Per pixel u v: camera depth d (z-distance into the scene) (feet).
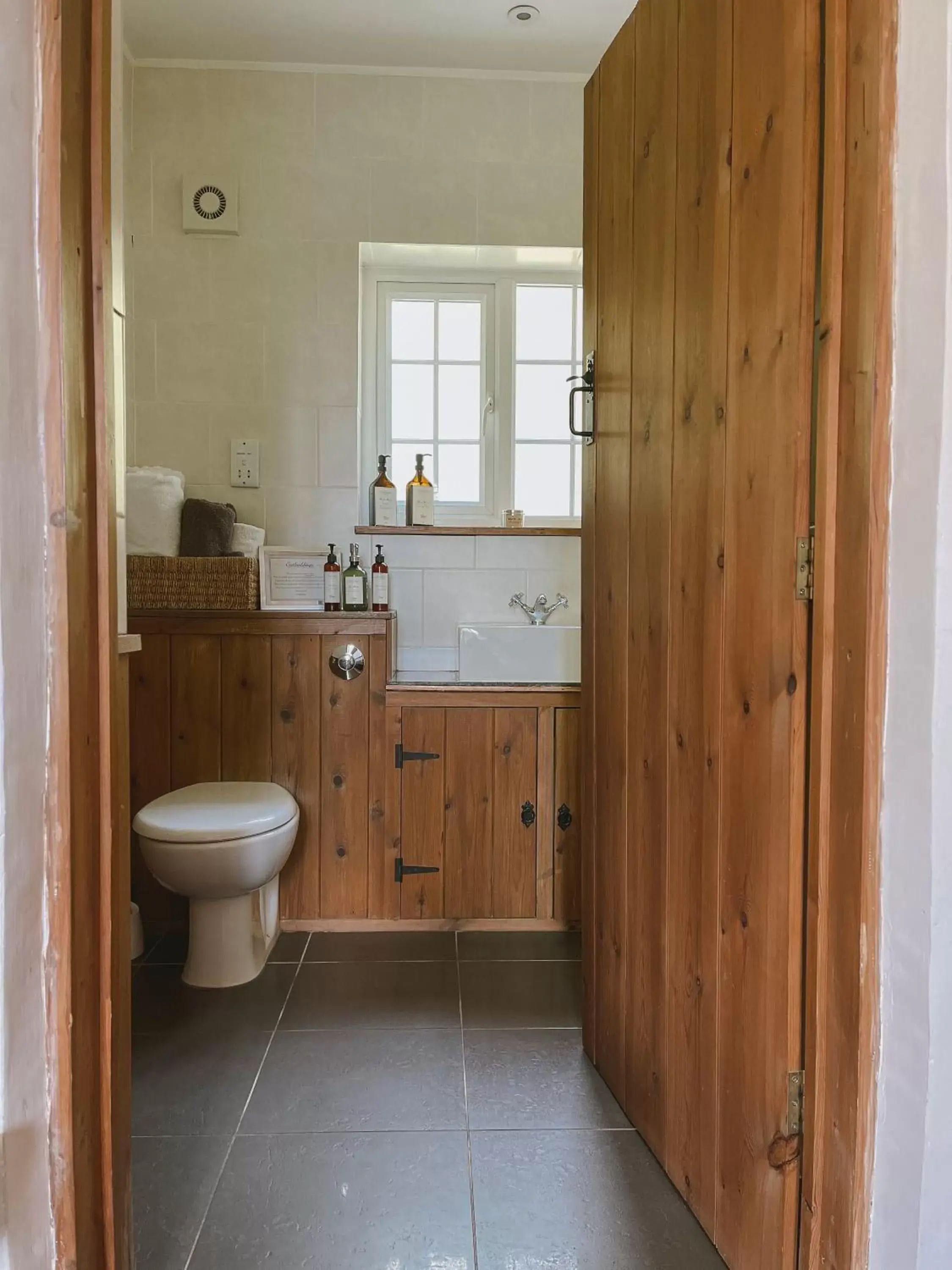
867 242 2.95
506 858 8.46
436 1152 5.07
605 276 5.76
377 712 8.35
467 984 7.32
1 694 2.39
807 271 3.41
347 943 8.18
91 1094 3.04
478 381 10.02
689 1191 4.60
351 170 9.07
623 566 5.46
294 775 8.35
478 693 8.34
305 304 9.10
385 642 8.30
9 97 2.42
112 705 3.17
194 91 8.94
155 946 8.10
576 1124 5.36
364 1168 4.93
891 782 2.88
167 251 9.00
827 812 3.24
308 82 9.02
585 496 6.25
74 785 2.83
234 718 8.28
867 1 2.93
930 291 2.64
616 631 5.58
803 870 3.55
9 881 2.44
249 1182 4.80
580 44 8.62
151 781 8.27
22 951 2.53
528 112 9.19
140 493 8.32
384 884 8.46
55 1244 2.75
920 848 2.74
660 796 4.90
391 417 9.94
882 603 2.90
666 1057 4.85
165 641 8.23
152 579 8.22
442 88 9.12
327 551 8.58
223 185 8.95
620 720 5.51
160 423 9.07
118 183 4.10
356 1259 4.26
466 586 9.54
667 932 4.83
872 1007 2.97
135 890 8.36
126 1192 3.55
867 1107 2.99
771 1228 3.73
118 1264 3.43
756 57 3.77
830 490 3.18
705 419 4.33
